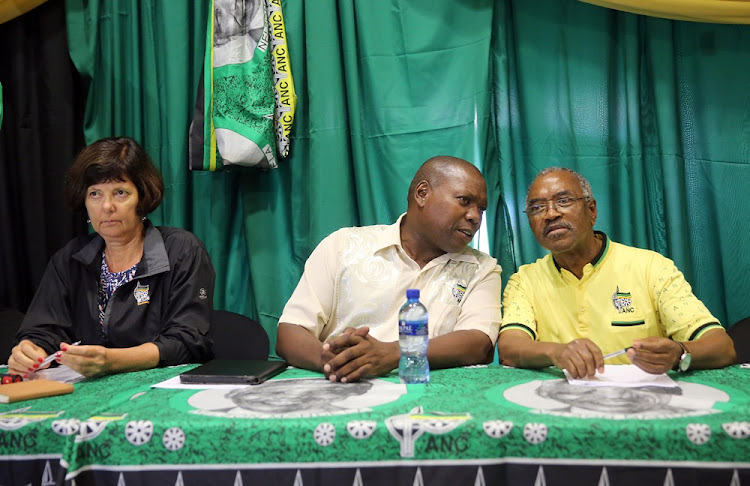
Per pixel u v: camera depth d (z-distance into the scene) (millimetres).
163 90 2750
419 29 2625
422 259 1980
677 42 2639
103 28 2775
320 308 1913
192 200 2781
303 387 1383
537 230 1918
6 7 2635
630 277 1933
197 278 1896
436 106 2621
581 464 1024
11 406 1216
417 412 1123
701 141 2635
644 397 1240
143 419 1087
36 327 1853
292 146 2709
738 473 1006
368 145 2672
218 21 2525
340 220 2617
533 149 2641
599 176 2613
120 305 1878
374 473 1039
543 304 1998
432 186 1908
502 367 1678
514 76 2691
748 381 1408
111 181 1842
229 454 1048
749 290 2582
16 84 2732
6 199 2719
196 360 1829
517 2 2654
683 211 2572
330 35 2629
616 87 2635
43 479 1080
